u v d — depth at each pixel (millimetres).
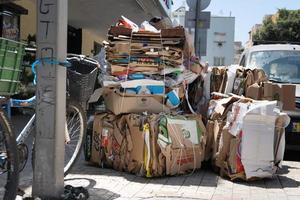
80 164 6789
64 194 4602
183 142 6137
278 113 6027
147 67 6449
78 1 13758
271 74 8930
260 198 5227
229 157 6066
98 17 17344
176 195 5199
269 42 10414
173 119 6109
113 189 5383
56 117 4496
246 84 7055
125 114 6371
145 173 5965
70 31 20016
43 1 4453
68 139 5387
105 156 6508
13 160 3973
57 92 4484
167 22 7508
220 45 55719
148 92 6387
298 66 9039
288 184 5988
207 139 6609
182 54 6496
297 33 48156
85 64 5316
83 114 5547
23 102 4852
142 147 5977
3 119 3967
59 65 4484
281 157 6195
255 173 5961
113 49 6453
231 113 6184
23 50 4043
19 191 4402
